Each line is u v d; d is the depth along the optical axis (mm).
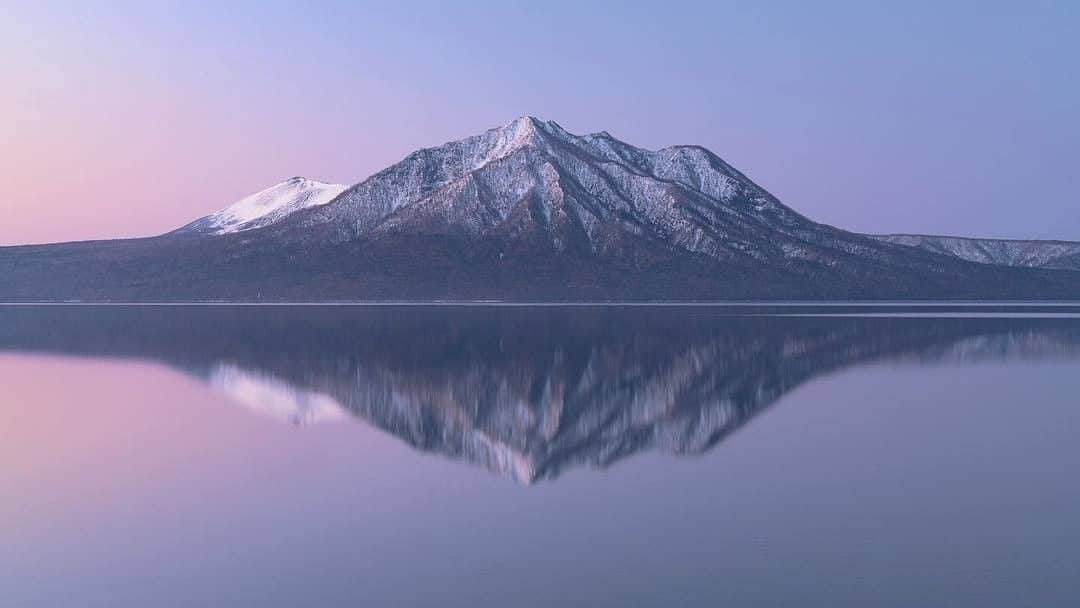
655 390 49781
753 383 52438
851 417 40438
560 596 19281
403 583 20078
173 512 25609
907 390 49219
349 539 23156
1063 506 25562
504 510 25625
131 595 19641
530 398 47062
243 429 38375
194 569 21094
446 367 61500
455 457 32781
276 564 21344
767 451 33312
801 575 20328
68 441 35688
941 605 18672
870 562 21125
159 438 36406
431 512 25500
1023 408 42719
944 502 26016
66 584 20281
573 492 27594
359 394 48656
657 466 31062
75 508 25969
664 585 19797
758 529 23641
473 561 21391
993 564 20953
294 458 32625
